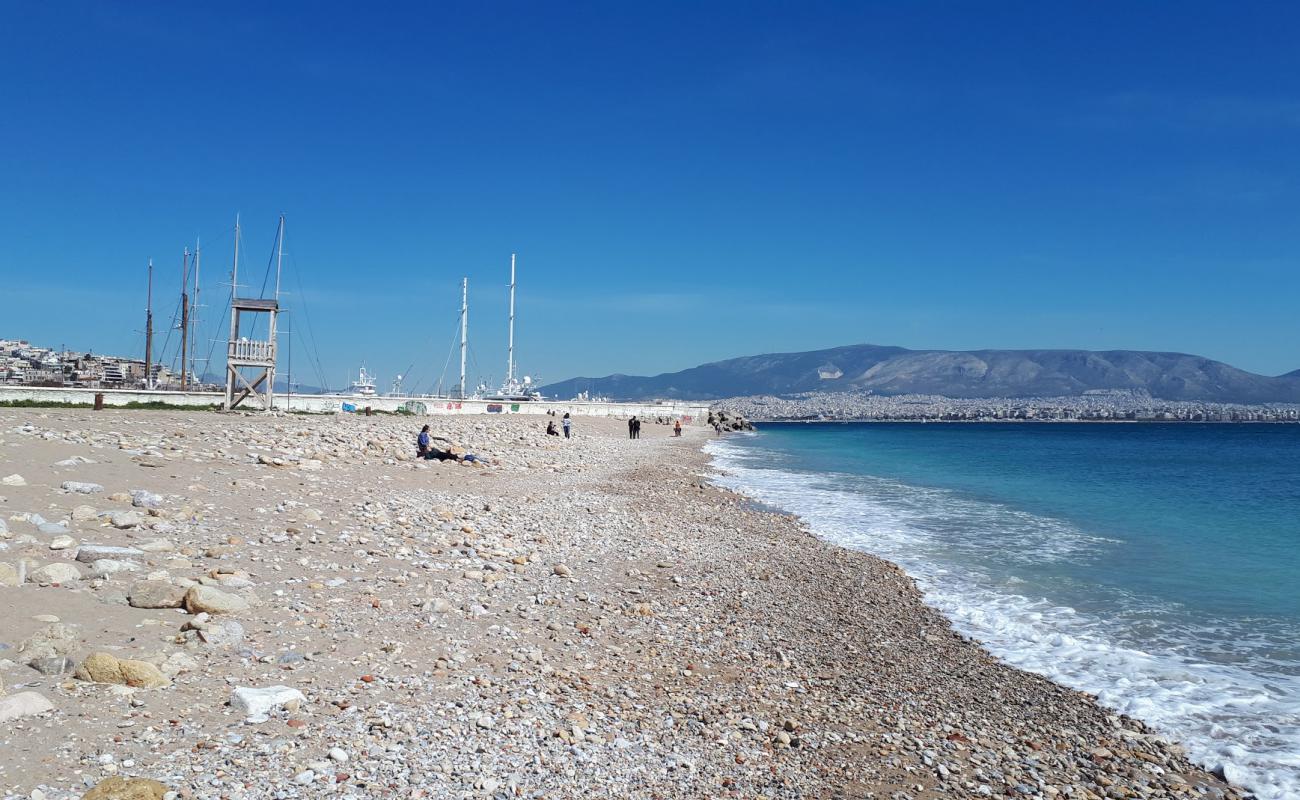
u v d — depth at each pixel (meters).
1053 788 7.84
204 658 8.12
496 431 49.88
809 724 8.95
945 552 20.67
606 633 11.48
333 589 11.31
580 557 16.69
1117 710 10.14
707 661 10.84
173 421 29.55
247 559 11.93
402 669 8.77
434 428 44.19
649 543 19.23
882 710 9.63
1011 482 41.91
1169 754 8.90
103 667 7.23
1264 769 8.54
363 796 6.01
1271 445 98.50
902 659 11.79
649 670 10.18
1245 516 28.06
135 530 12.20
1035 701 10.33
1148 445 98.44
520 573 14.35
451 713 7.77
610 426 89.25
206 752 6.32
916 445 94.19
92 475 15.43
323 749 6.64
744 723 8.70
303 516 15.45
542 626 11.32
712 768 7.53
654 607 13.30
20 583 9.14
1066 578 17.61
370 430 35.75
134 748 6.22
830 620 13.70
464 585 12.80
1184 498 34.06
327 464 24.39
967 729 9.25
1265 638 13.20
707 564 17.53
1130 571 18.39
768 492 35.06
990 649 12.54
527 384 120.94
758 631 12.66
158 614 9.06
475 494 23.52
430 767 6.62
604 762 7.27
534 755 7.17
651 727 8.28
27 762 5.80
